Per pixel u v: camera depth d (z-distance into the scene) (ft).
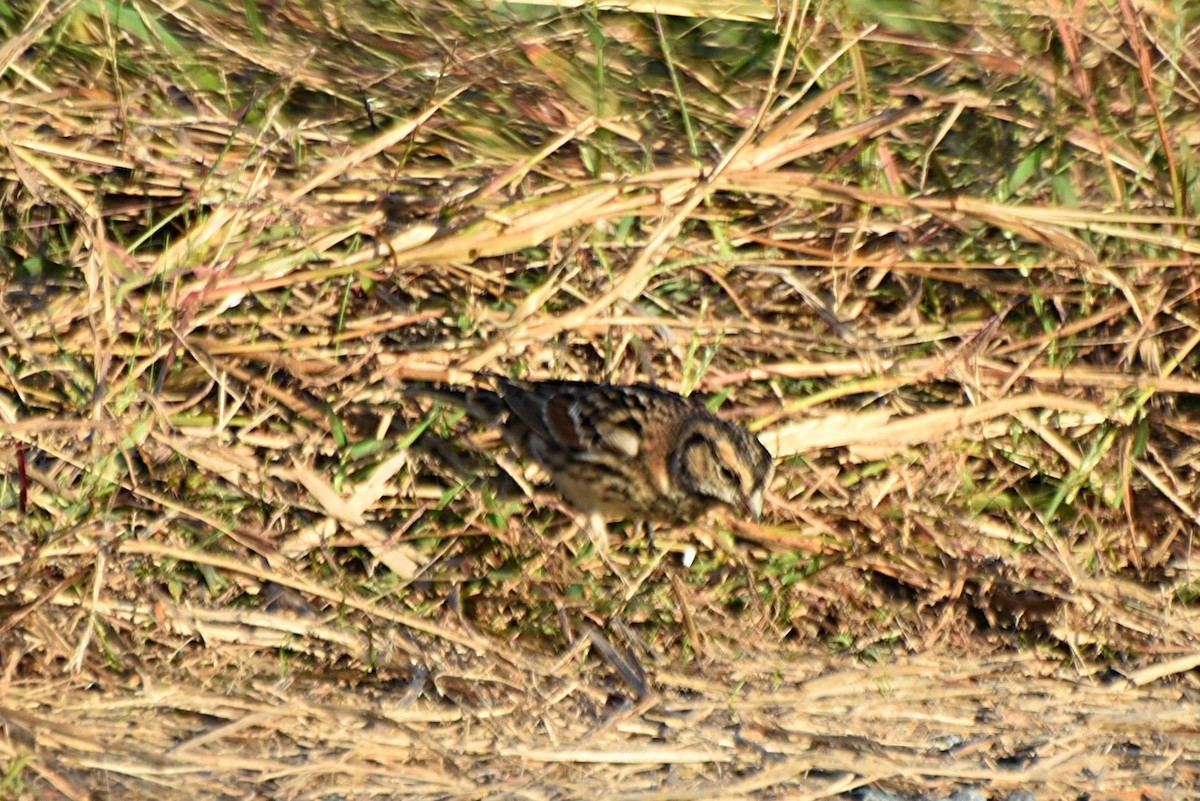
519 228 43.47
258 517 40.88
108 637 38.86
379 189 44.78
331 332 43.14
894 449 44.19
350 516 40.75
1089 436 44.96
